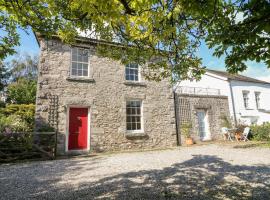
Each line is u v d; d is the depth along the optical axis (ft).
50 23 13.25
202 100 47.60
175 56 15.28
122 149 35.58
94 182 16.97
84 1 7.71
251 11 9.22
